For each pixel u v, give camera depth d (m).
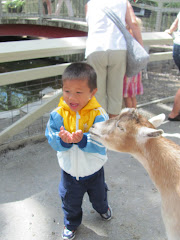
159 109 5.06
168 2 7.25
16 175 3.15
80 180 2.13
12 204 2.72
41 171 3.24
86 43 3.46
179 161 1.91
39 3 9.52
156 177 1.99
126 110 2.04
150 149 1.97
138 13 7.68
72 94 1.90
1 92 6.09
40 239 2.35
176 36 4.40
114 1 3.38
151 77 6.61
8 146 3.61
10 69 8.85
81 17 8.91
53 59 10.52
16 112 4.67
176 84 6.24
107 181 3.11
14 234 2.39
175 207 1.84
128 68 3.57
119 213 2.65
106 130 1.98
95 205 2.38
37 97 5.62
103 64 3.43
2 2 9.66
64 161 2.10
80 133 1.81
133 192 2.95
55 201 2.78
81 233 2.42
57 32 10.00
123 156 3.62
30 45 3.25
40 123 4.23
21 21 10.03
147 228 2.48
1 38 13.35
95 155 2.08
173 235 1.88
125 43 3.40
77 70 1.87
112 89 3.70
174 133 4.23
